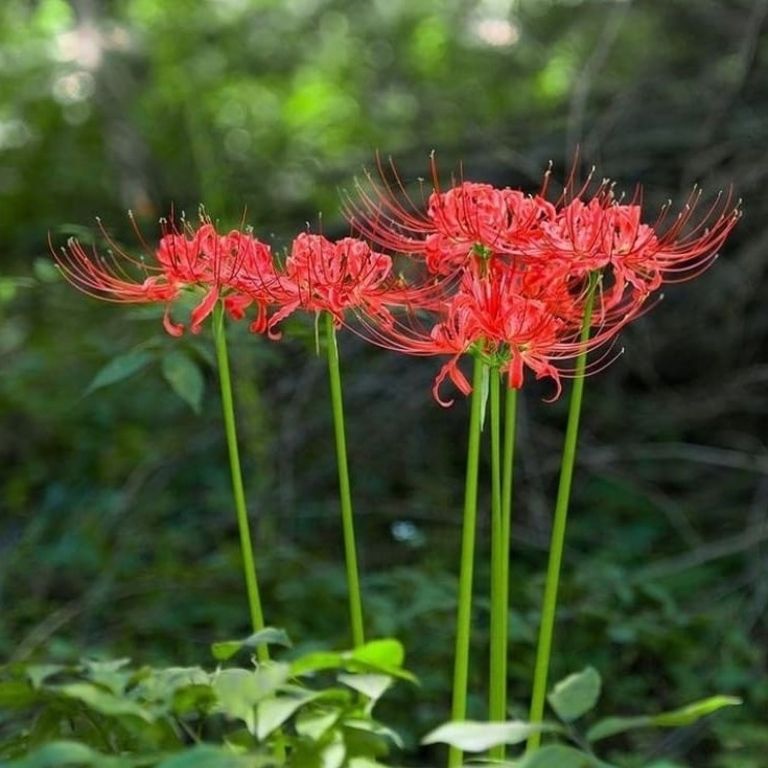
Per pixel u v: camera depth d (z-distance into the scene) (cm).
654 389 805
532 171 766
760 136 728
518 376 321
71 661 547
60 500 801
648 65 816
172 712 285
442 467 798
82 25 1105
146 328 728
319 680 528
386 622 530
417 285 421
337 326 346
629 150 770
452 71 1041
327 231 863
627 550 730
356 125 1080
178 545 727
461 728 252
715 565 716
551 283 329
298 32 1162
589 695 274
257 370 738
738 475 789
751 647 628
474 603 502
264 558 639
